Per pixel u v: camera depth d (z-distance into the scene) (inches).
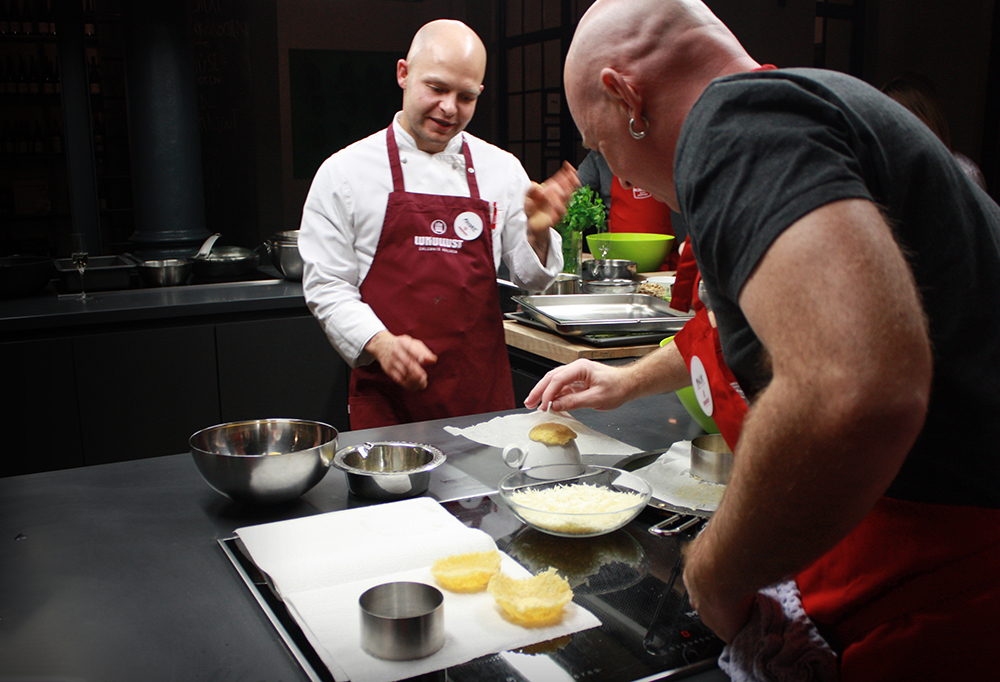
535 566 37.8
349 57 281.6
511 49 260.2
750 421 23.9
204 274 138.2
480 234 86.8
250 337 123.6
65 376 113.1
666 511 44.7
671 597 34.9
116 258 141.9
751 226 23.0
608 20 31.1
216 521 44.4
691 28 29.6
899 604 29.0
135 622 33.7
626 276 122.3
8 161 230.5
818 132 23.3
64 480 51.0
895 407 20.6
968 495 28.4
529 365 101.2
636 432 59.8
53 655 31.0
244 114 266.8
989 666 27.9
